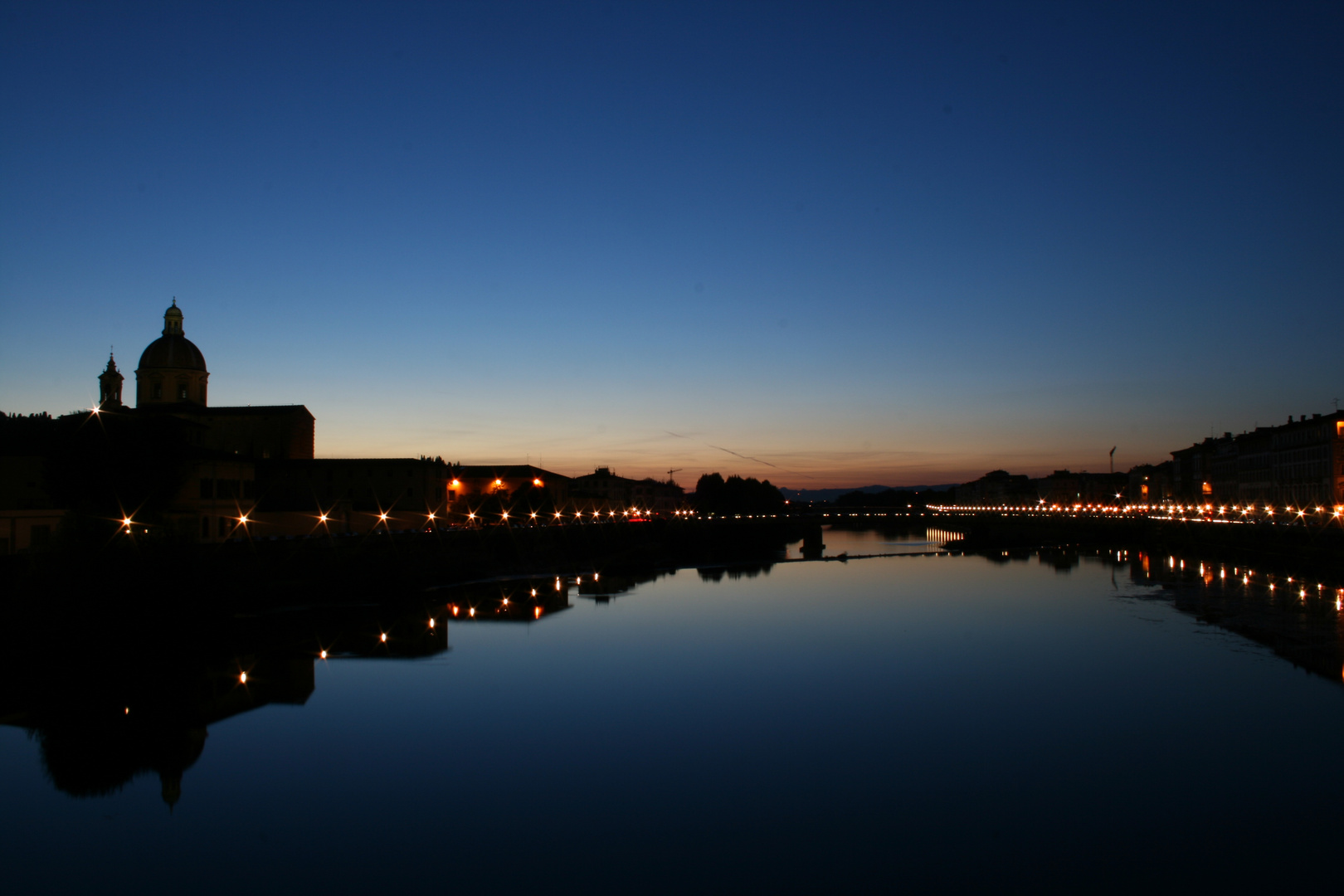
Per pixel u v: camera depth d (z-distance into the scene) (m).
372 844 25.27
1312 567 97.12
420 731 35.19
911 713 37.41
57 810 27.80
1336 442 131.25
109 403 108.50
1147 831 25.73
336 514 103.31
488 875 23.45
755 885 22.83
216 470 81.88
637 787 29.19
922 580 95.75
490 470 164.00
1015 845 24.89
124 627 50.72
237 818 27.14
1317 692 40.84
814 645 52.97
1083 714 37.16
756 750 32.72
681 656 49.69
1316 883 22.86
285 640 54.66
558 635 56.88
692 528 159.25
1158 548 145.38
